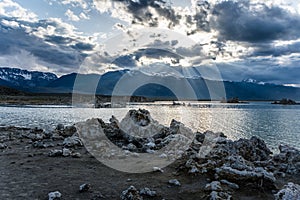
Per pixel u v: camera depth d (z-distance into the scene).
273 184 8.15
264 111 73.44
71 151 12.16
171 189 7.95
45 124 31.62
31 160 10.84
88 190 7.69
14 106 82.06
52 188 7.81
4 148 13.22
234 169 8.64
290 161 11.08
